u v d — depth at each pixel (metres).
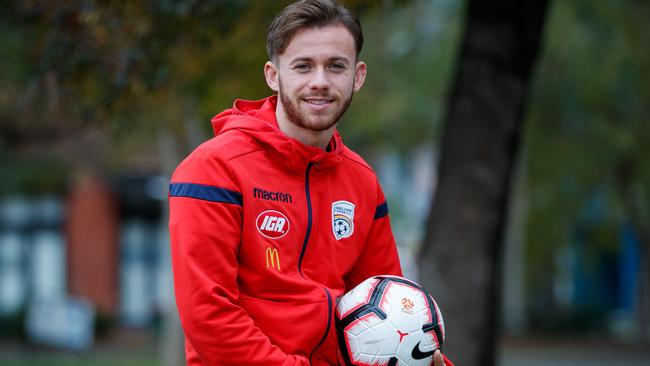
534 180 19.70
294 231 3.18
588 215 23.66
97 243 23.77
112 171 21.70
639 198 20.98
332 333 3.20
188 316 2.99
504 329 25.23
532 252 22.81
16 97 13.09
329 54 3.08
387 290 3.26
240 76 7.39
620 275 30.62
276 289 3.13
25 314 21.84
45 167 20.30
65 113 7.34
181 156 10.87
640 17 16.22
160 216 24.31
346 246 3.34
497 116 7.04
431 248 7.21
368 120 15.25
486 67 7.04
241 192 3.09
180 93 7.38
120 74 6.41
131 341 23.02
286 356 3.03
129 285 24.25
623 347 23.52
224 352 2.97
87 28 6.64
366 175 3.46
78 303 22.06
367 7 6.29
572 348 23.19
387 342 3.17
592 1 15.59
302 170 3.20
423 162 25.50
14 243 23.55
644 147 18.77
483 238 7.10
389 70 17.33
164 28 6.47
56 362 18.30
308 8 3.09
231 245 3.05
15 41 9.54
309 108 3.09
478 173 7.08
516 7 6.96
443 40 17.27
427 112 17.44
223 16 6.05
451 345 7.05
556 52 16.06
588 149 18.81
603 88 17.25
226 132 3.20
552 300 26.55
